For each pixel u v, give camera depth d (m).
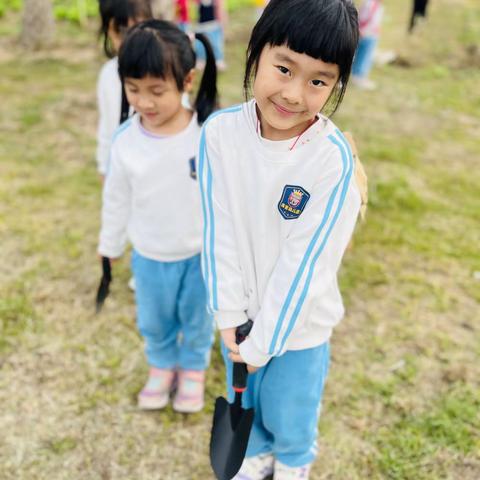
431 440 2.14
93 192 3.76
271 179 1.36
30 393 2.29
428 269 3.14
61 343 2.53
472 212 3.69
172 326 2.18
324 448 2.11
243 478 1.92
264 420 1.77
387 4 11.31
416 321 2.76
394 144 4.74
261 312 1.45
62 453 2.06
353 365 2.48
